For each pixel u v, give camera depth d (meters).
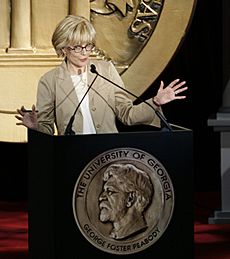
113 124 11.89
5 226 16.20
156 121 11.71
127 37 17.50
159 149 10.41
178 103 19.06
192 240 10.61
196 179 19.28
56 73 11.99
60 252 10.29
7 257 13.91
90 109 11.84
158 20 17.38
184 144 10.49
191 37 18.89
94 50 17.45
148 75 17.45
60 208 10.24
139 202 10.38
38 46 17.67
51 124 12.00
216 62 18.97
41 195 10.88
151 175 10.41
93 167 10.26
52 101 11.92
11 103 17.55
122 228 10.38
